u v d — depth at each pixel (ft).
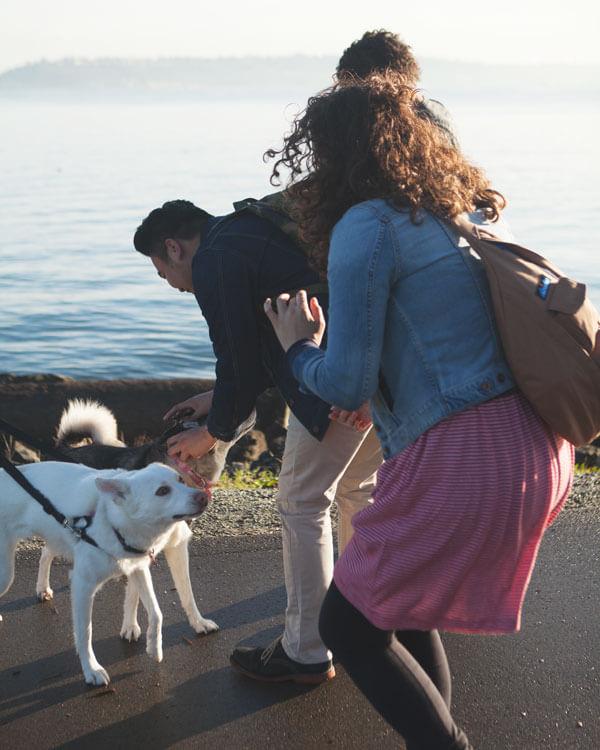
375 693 8.25
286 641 11.57
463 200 8.07
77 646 11.85
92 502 12.10
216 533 16.10
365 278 7.61
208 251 10.69
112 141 398.62
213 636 12.94
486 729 10.54
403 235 7.72
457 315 7.68
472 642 12.44
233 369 10.77
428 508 7.67
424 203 7.89
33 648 12.73
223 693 11.51
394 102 8.07
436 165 8.01
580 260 95.40
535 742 10.30
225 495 18.35
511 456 7.57
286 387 10.62
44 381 36.52
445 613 7.90
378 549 7.95
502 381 7.66
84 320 70.23
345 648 8.38
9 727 10.91
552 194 164.45
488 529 7.57
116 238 114.32
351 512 12.17
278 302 8.78
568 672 11.64
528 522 7.69
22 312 72.95
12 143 377.71
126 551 11.89
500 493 7.52
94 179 199.93
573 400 7.45
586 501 17.02
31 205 152.56
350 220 7.83
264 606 13.71
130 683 11.81
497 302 7.57
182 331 66.80
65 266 94.27
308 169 8.41
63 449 16.88
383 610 7.97
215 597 13.99
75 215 139.44
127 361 59.36
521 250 7.99
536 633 12.60
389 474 7.98
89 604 11.92
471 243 7.86
